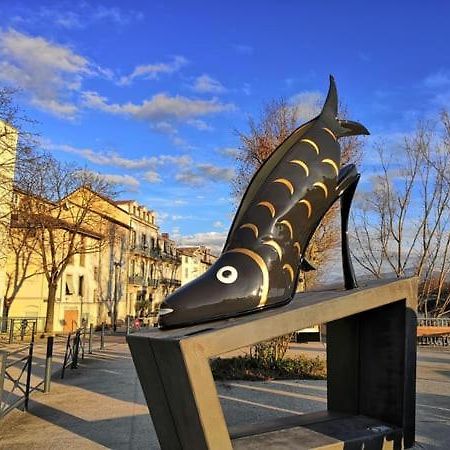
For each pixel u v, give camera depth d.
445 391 9.04
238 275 4.23
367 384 5.07
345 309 4.26
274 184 4.58
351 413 5.21
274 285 4.29
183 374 3.59
